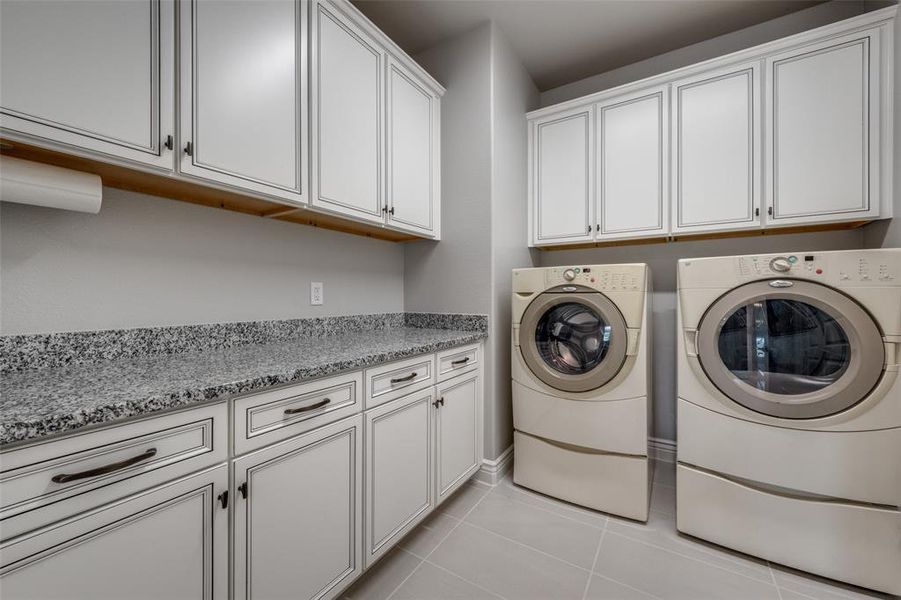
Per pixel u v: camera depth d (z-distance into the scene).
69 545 0.69
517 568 1.47
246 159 1.24
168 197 1.33
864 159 1.68
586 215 2.32
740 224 1.92
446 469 1.77
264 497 1.01
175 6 1.08
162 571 0.82
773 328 1.49
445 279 2.25
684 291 1.61
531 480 2.03
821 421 1.38
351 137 1.61
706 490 1.59
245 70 1.24
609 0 1.98
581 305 1.86
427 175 2.10
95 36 0.93
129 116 0.99
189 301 1.39
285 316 1.73
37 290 1.06
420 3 1.99
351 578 1.26
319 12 1.47
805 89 1.79
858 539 1.35
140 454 0.78
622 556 1.54
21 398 0.77
